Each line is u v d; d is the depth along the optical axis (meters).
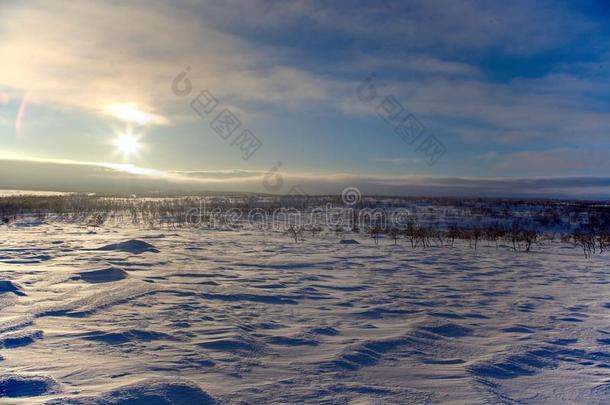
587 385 3.49
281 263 9.72
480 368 3.79
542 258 11.80
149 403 2.82
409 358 4.03
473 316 5.67
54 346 4.00
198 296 6.23
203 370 3.56
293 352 4.11
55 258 9.33
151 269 8.38
